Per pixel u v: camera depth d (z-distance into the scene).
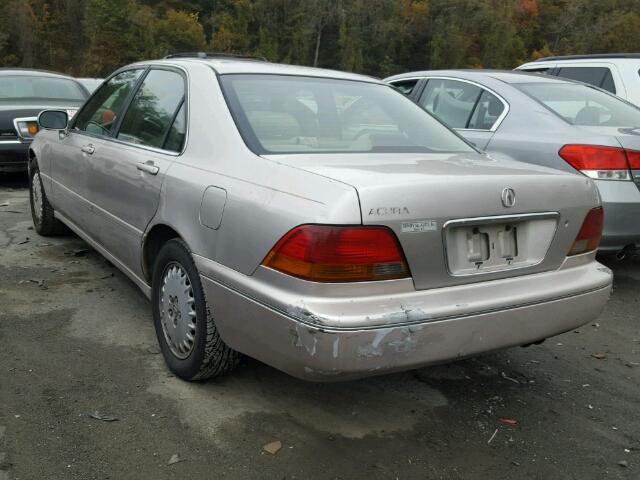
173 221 3.02
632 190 4.49
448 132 3.61
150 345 3.54
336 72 3.76
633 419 3.02
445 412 3.00
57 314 3.92
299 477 2.45
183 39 86.75
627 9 103.88
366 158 2.83
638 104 7.61
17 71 9.27
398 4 99.25
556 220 2.80
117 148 3.83
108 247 4.05
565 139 4.70
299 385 3.16
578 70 8.29
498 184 2.59
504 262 2.66
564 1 109.81
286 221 2.36
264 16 96.00
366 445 2.69
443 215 2.42
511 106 5.26
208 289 2.74
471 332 2.49
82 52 89.25
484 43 102.25
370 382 3.25
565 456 2.68
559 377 3.44
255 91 3.22
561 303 2.76
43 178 5.39
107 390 3.02
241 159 2.79
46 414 2.78
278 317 2.35
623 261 5.84
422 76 6.36
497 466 2.59
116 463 2.47
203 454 2.56
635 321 4.36
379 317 2.27
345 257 2.26
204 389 3.07
